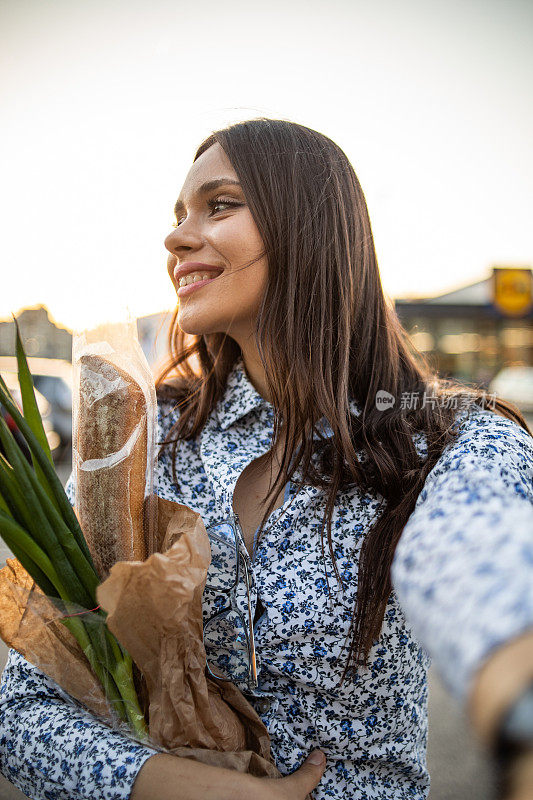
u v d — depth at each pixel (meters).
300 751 0.86
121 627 0.66
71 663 0.74
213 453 0.98
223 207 0.95
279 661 0.88
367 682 0.87
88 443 0.75
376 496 0.91
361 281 1.04
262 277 0.94
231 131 0.96
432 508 0.48
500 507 0.45
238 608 0.87
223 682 0.81
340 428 0.91
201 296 0.95
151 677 0.72
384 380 1.02
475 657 0.32
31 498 0.67
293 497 0.89
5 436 0.67
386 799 0.89
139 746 0.76
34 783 0.77
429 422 0.92
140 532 0.77
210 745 0.74
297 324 0.95
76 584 0.69
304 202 0.96
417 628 0.39
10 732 0.83
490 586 0.35
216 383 1.06
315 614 0.87
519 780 0.28
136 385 0.77
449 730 1.86
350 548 0.89
